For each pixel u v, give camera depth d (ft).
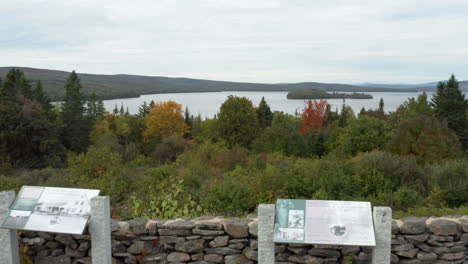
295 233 15.19
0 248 17.84
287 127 95.66
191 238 19.02
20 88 171.32
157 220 19.77
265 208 15.90
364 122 90.48
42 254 19.89
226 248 18.81
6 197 17.78
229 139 130.93
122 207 29.71
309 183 32.17
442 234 18.13
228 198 28.37
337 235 14.96
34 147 127.44
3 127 122.72
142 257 19.26
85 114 207.82
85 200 17.46
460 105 116.57
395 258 18.48
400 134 55.47
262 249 16.07
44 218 17.08
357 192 32.35
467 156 77.36
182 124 208.54
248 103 135.85
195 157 63.31
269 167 36.70
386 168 35.53
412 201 30.17
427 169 38.58
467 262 18.38
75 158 53.21
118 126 213.87
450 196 30.94
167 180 38.29
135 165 102.27
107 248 17.46
